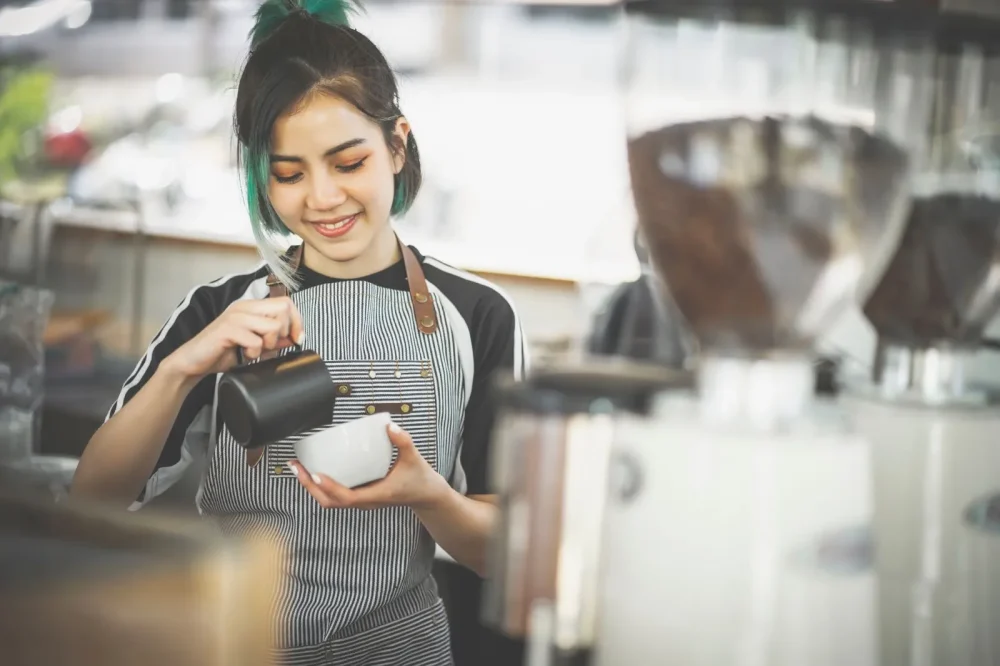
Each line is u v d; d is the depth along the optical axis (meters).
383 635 1.36
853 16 0.70
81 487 1.30
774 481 0.69
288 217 1.35
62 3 3.70
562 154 3.23
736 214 0.68
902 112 0.76
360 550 1.36
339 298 1.42
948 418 0.83
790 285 0.70
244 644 0.60
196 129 3.65
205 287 1.50
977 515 0.84
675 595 0.72
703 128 0.69
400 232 3.27
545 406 0.75
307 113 1.28
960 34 0.81
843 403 0.87
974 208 0.86
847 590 0.72
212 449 1.39
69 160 3.32
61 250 2.91
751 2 0.67
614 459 0.75
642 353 1.09
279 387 1.11
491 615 0.79
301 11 1.31
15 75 3.40
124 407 1.31
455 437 1.45
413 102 3.28
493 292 1.49
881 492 0.85
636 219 0.78
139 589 0.60
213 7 3.71
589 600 0.76
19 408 1.66
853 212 0.69
